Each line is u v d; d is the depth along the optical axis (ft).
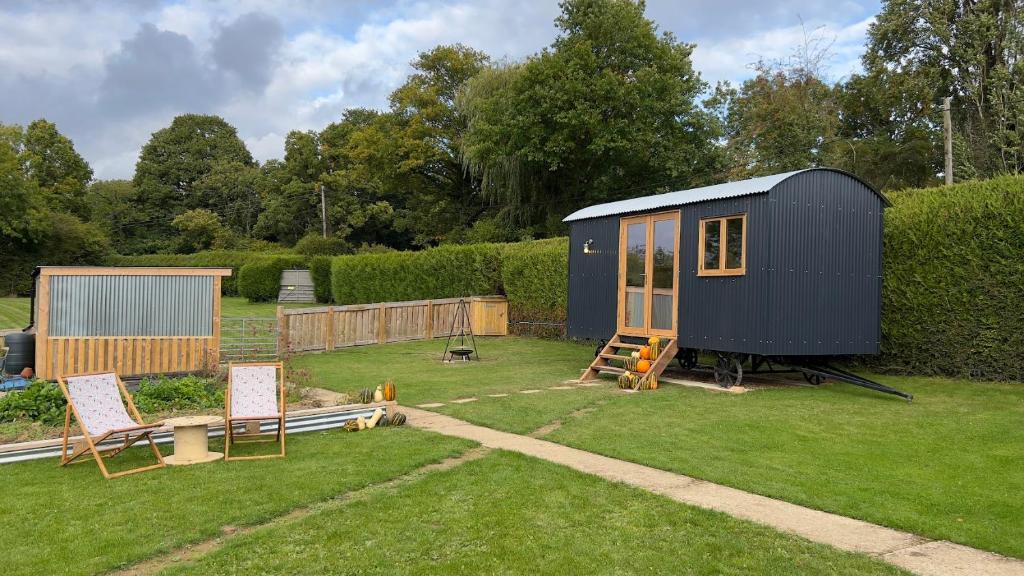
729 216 38.78
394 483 20.95
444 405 34.78
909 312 41.16
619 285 46.65
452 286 86.48
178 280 41.81
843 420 30.09
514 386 41.32
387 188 147.54
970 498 19.13
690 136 103.45
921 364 40.96
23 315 93.76
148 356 41.34
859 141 107.96
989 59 91.04
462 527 16.72
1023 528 16.72
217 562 14.62
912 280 41.06
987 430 27.27
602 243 48.39
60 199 196.75
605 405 34.45
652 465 22.99
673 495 19.56
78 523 17.13
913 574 13.98
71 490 20.13
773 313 36.29
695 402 35.04
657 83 96.63
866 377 41.86
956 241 38.88
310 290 139.44
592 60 96.53
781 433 27.68
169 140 241.76
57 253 167.22
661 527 16.72
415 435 27.66
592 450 25.21
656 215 43.93
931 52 99.50
